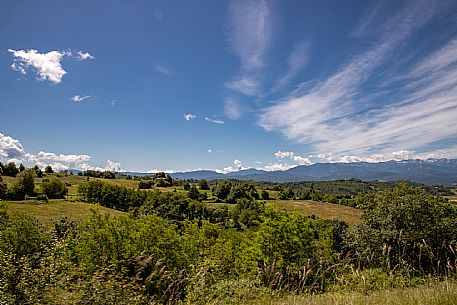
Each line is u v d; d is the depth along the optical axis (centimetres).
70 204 8975
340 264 1083
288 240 2550
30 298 897
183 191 14475
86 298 932
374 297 813
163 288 1187
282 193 13362
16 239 2591
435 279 915
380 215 2162
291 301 916
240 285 1271
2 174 12712
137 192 10925
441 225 1936
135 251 2536
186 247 3120
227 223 8894
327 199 12644
